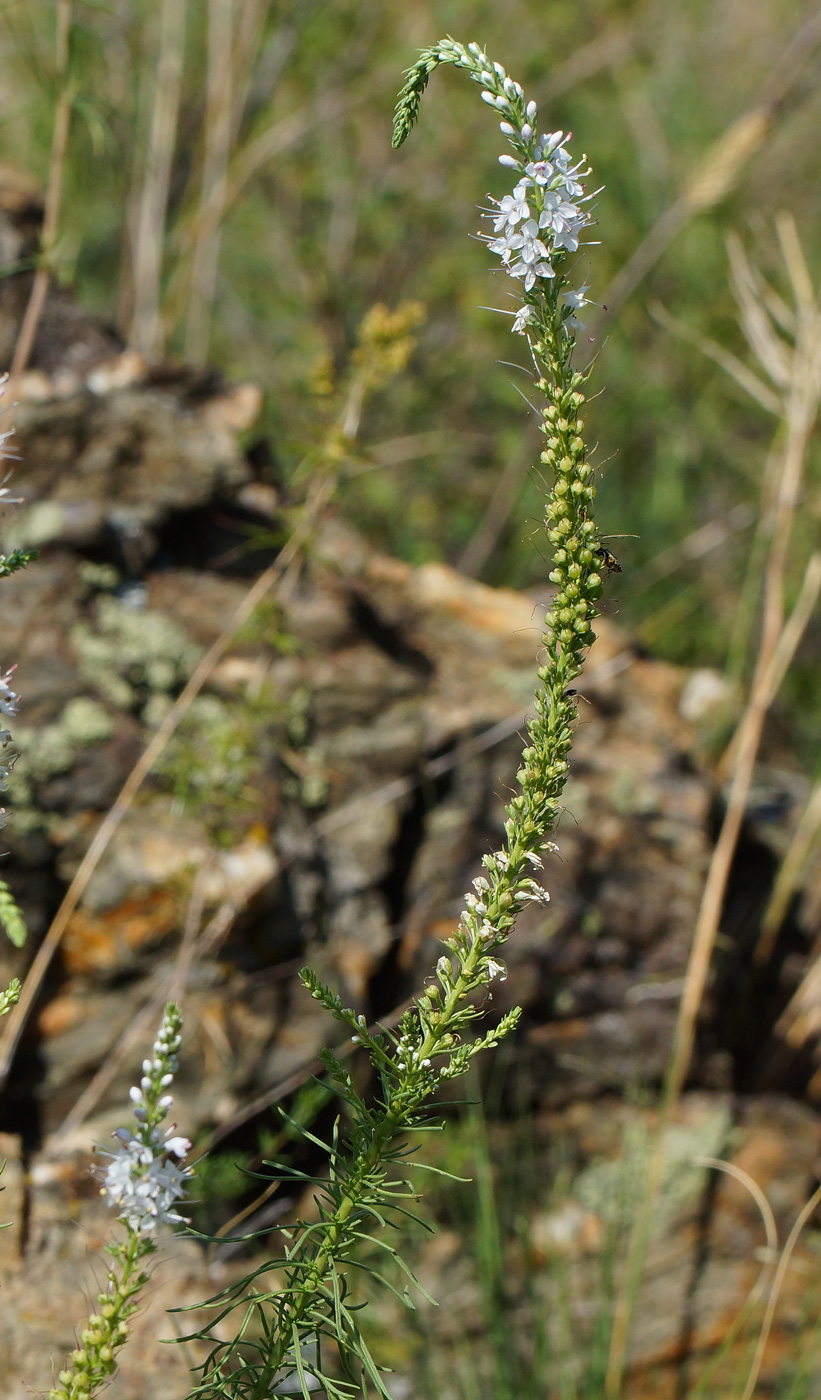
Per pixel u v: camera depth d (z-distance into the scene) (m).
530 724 1.18
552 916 2.91
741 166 3.94
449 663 3.13
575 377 1.12
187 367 3.03
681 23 6.28
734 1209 2.91
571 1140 2.91
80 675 2.65
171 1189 1.08
